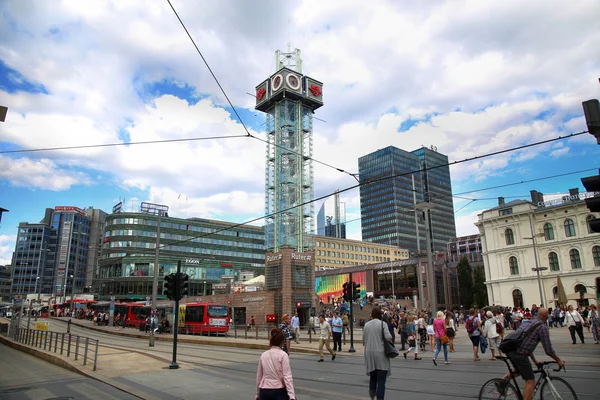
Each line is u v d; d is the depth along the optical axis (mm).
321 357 16828
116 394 10766
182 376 13133
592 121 8328
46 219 156875
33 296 108438
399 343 24141
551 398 6777
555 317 34969
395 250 133875
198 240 107438
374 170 142000
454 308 74250
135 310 51500
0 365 17438
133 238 99375
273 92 73688
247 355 19859
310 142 72188
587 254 54219
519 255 60344
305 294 48406
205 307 37438
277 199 66438
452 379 11383
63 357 17375
